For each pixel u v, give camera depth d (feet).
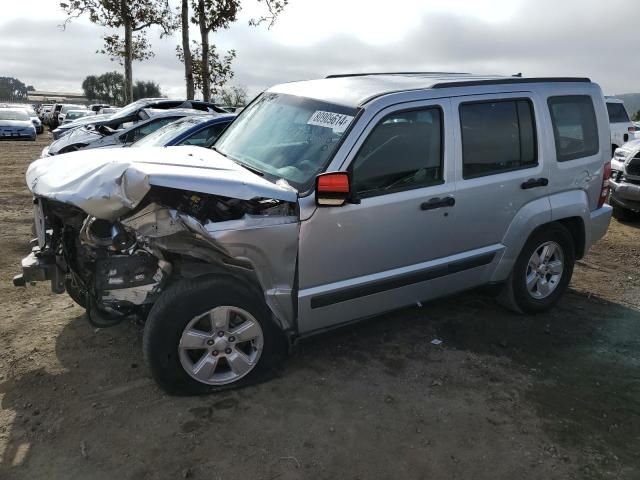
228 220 10.78
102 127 35.01
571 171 15.65
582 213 16.05
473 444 10.17
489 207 13.99
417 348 13.80
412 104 12.52
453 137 13.16
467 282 14.40
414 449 9.98
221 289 10.93
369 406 11.24
